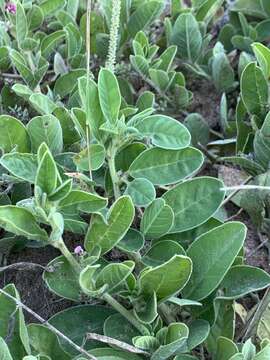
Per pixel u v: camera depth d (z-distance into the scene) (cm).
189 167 31
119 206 27
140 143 32
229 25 47
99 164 30
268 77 36
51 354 28
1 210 25
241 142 38
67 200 27
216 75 44
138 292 28
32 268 33
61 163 32
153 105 38
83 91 29
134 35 43
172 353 27
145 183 30
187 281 27
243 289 30
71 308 30
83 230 30
